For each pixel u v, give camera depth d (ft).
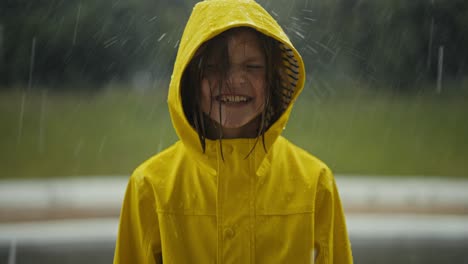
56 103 55.62
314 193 5.30
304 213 5.21
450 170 23.24
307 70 52.54
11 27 63.72
